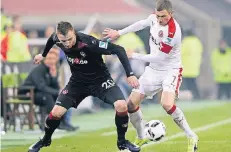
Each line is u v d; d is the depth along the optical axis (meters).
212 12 87.06
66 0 81.88
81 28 81.19
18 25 47.06
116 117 26.14
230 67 72.44
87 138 36.31
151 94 28.61
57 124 26.64
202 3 89.12
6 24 48.75
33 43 49.41
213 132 37.47
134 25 28.12
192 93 71.81
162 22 27.23
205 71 84.19
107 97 26.19
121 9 81.38
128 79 25.59
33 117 40.59
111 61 59.91
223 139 34.22
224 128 39.50
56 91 40.53
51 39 27.19
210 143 32.88
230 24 86.94
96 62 26.03
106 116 51.16
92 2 81.81
